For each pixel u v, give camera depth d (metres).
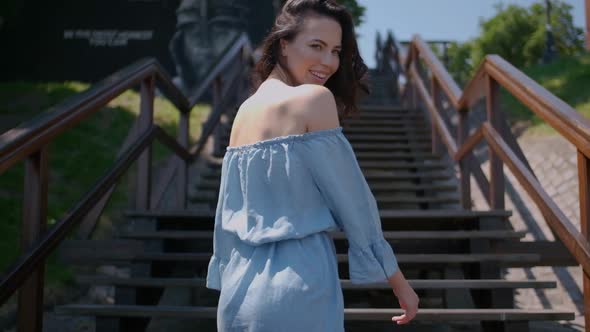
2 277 1.85
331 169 1.07
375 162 5.97
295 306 1.01
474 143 3.64
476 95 3.81
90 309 2.40
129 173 6.70
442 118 5.60
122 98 9.34
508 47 16.86
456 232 2.92
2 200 4.94
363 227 1.08
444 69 5.21
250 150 1.13
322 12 1.30
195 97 4.84
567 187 5.58
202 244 3.23
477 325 3.37
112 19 11.38
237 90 7.53
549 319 2.23
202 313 2.39
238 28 11.29
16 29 11.25
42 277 2.12
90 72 11.22
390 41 10.84
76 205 2.47
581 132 1.74
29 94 9.73
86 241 3.12
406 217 3.13
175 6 11.37
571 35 19.08
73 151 6.92
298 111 1.11
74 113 2.30
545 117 2.09
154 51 11.27
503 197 3.31
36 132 1.96
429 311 2.29
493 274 2.76
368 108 7.74
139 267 2.96
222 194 1.21
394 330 3.27
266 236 1.06
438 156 5.94
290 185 1.08
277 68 1.31
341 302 1.07
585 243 1.75
